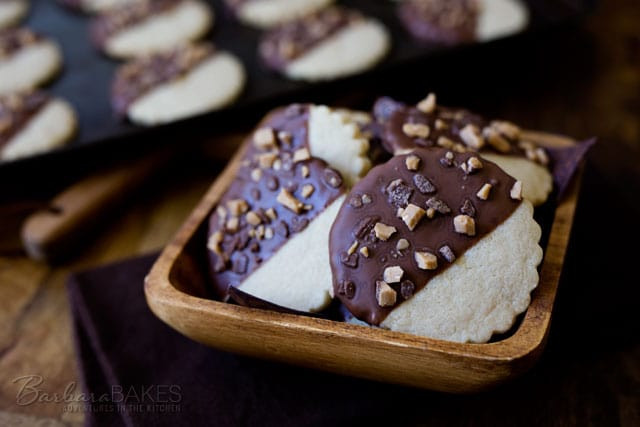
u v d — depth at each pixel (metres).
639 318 0.33
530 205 0.29
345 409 0.31
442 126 0.32
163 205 0.42
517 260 0.28
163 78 0.45
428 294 0.28
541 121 0.44
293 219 0.31
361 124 0.33
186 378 0.32
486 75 0.47
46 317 0.37
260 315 0.28
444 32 0.47
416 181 0.29
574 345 0.32
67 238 0.39
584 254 0.34
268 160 0.32
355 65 0.46
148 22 0.51
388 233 0.28
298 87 0.46
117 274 0.36
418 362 0.27
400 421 0.32
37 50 0.49
